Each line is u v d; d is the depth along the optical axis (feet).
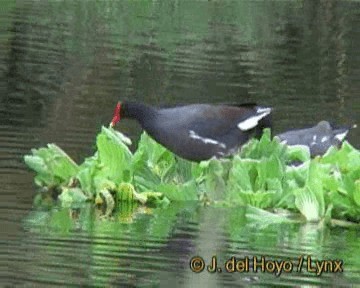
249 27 108.17
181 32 101.19
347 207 46.06
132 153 52.39
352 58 92.27
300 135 53.16
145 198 47.44
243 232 43.19
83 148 54.90
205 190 48.06
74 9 110.83
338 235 43.75
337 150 49.85
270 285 36.37
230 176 47.96
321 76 82.23
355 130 63.41
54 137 56.85
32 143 55.16
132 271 37.06
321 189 45.98
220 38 99.45
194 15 114.21
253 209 45.78
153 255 39.14
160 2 120.88
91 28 99.30
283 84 78.02
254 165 48.14
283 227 44.62
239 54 90.79
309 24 113.19
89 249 39.45
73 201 47.09
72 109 64.69
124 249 39.73
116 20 105.91
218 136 49.19
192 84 75.97
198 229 43.32
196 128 48.78
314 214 45.93
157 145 49.65
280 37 102.83
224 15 115.96
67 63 80.84
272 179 47.98
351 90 76.79
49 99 67.51
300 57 91.45
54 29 96.68
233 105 50.44
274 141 49.75
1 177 49.21
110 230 42.39
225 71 81.66
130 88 73.05
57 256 38.37
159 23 106.42
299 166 49.01
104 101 68.08
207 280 36.60
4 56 81.92
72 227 42.57
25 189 47.88
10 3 110.83
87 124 60.59
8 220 43.19
